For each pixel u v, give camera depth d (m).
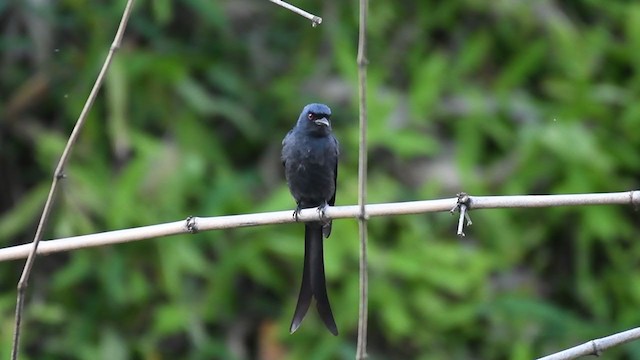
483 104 14.56
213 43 15.02
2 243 13.63
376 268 13.45
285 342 13.50
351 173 13.86
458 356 13.52
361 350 6.67
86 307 13.60
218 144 14.31
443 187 14.03
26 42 14.62
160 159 13.59
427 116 14.32
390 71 15.10
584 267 14.19
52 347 13.23
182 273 13.76
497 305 13.48
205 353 13.28
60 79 14.55
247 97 14.77
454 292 13.59
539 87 15.27
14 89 14.72
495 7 15.46
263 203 13.61
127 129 13.53
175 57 14.34
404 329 13.09
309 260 8.80
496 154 14.70
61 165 7.40
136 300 13.40
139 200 13.38
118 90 13.70
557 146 14.09
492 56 15.50
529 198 7.87
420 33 15.38
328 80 14.82
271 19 15.58
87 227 13.27
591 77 15.06
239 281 14.14
